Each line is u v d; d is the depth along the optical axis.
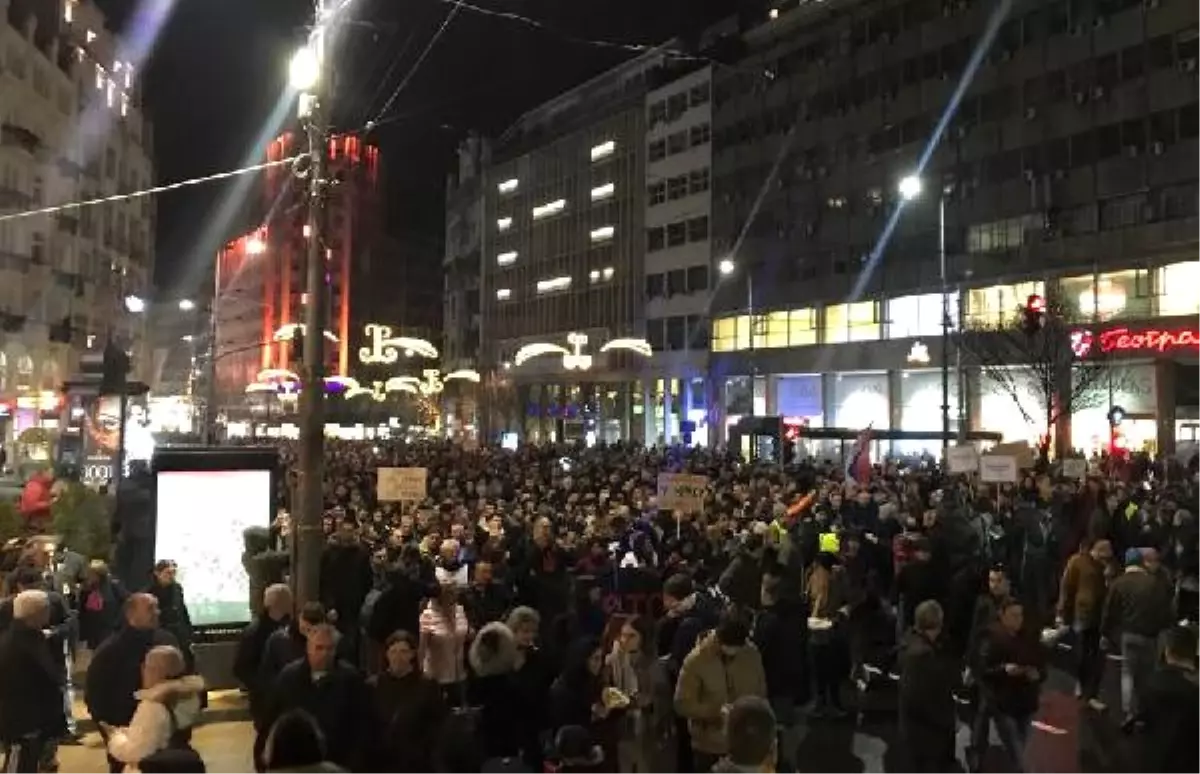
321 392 11.80
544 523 12.91
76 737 10.67
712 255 73.12
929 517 16.39
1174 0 43.97
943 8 55.69
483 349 105.62
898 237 57.28
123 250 79.19
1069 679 13.17
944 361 38.53
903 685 8.65
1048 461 32.66
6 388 55.88
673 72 79.56
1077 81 48.09
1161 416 42.44
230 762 9.85
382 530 16.20
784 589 10.98
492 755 7.88
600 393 86.50
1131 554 12.17
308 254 12.20
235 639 12.52
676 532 16.23
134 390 21.06
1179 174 43.25
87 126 71.12
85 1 71.00
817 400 62.34
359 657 12.21
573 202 91.81
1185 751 7.32
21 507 17.12
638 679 8.80
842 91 62.03
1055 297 43.59
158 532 12.50
